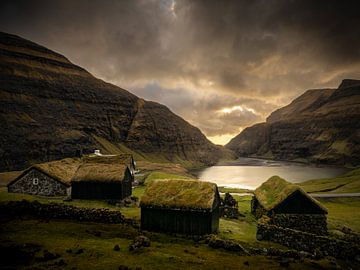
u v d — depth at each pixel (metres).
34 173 56.19
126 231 35.12
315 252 31.17
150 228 37.62
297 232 34.16
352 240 40.03
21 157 183.88
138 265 23.69
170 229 36.94
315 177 199.50
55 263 23.34
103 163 60.66
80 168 58.81
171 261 25.08
